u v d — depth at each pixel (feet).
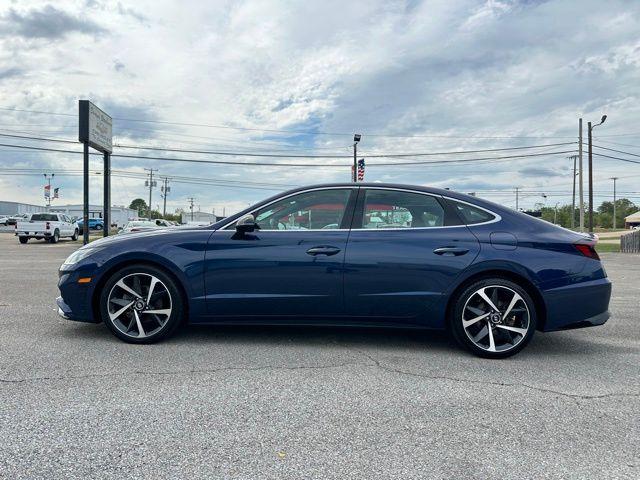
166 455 8.05
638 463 7.99
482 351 13.73
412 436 8.87
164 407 9.98
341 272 13.98
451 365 13.10
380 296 13.97
